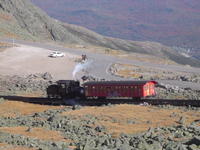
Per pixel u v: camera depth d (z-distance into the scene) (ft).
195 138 95.14
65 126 138.62
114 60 424.05
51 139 116.98
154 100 201.77
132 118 162.40
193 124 140.97
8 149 92.84
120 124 150.51
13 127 138.51
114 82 214.28
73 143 104.78
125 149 88.48
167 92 249.75
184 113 175.63
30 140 104.78
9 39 536.01
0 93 256.11
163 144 96.53
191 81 309.83
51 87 224.33
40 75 332.60
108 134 128.06
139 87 206.49
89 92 216.95
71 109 186.39
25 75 338.95
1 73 347.36
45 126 139.03
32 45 496.23
